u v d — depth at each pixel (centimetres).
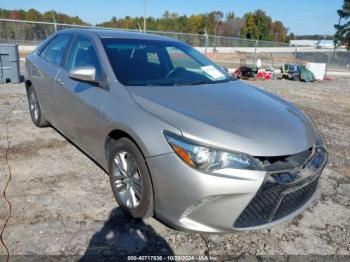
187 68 363
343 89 1306
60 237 249
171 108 249
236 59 2575
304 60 3481
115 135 283
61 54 399
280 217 247
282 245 259
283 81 1556
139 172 254
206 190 215
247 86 360
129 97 272
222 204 219
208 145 220
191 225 228
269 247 256
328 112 784
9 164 367
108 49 330
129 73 309
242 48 2595
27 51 1530
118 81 293
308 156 251
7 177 336
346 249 259
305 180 243
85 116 314
